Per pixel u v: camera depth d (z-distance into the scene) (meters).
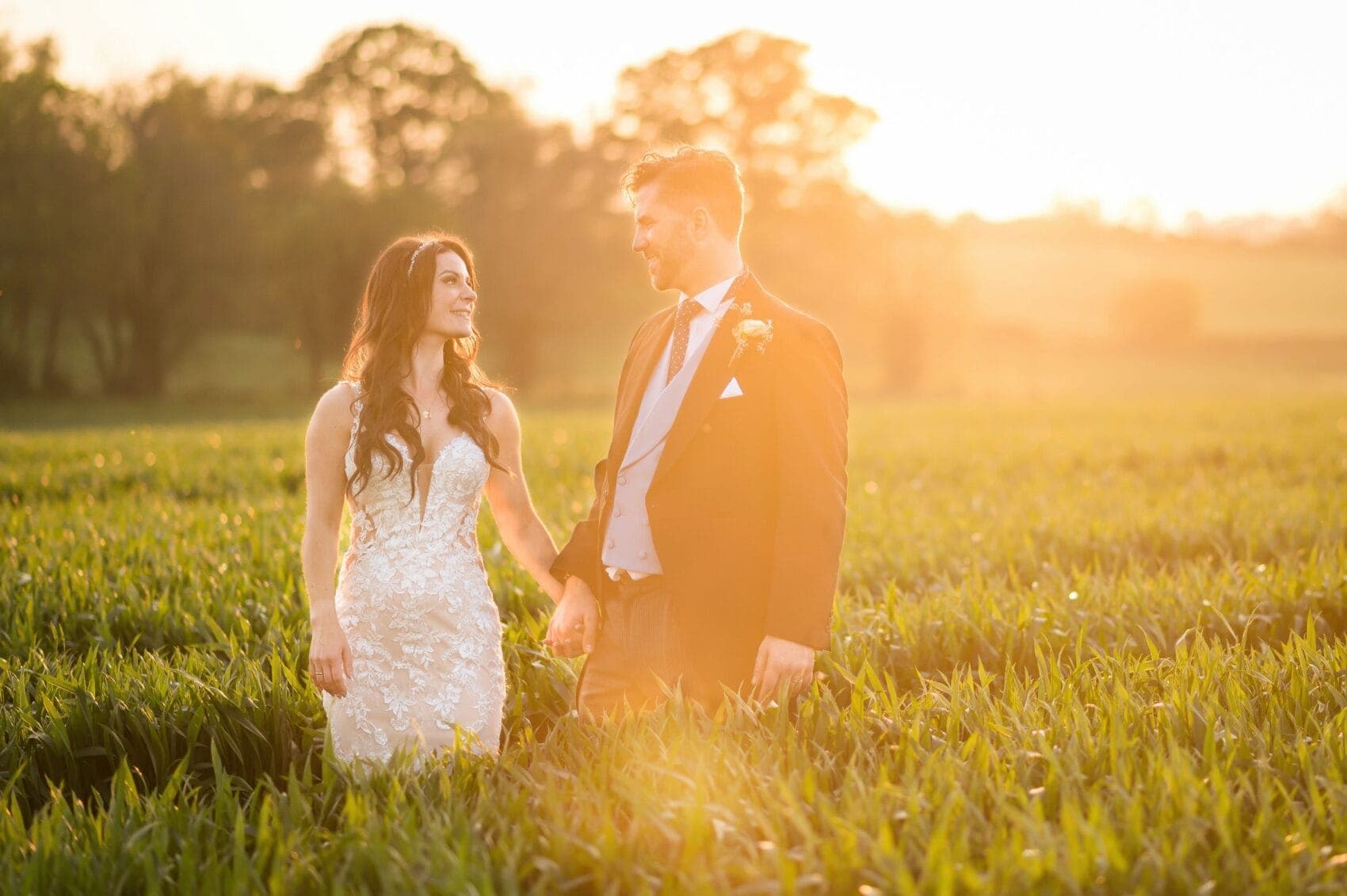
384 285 3.77
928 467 15.02
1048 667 4.48
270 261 45.59
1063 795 2.81
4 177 41.81
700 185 3.57
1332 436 19.67
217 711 4.11
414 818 2.78
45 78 42.62
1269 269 117.06
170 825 2.95
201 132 46.94
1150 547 8.58
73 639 5.69
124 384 47.88
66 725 3.98
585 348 62.06
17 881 2.67
